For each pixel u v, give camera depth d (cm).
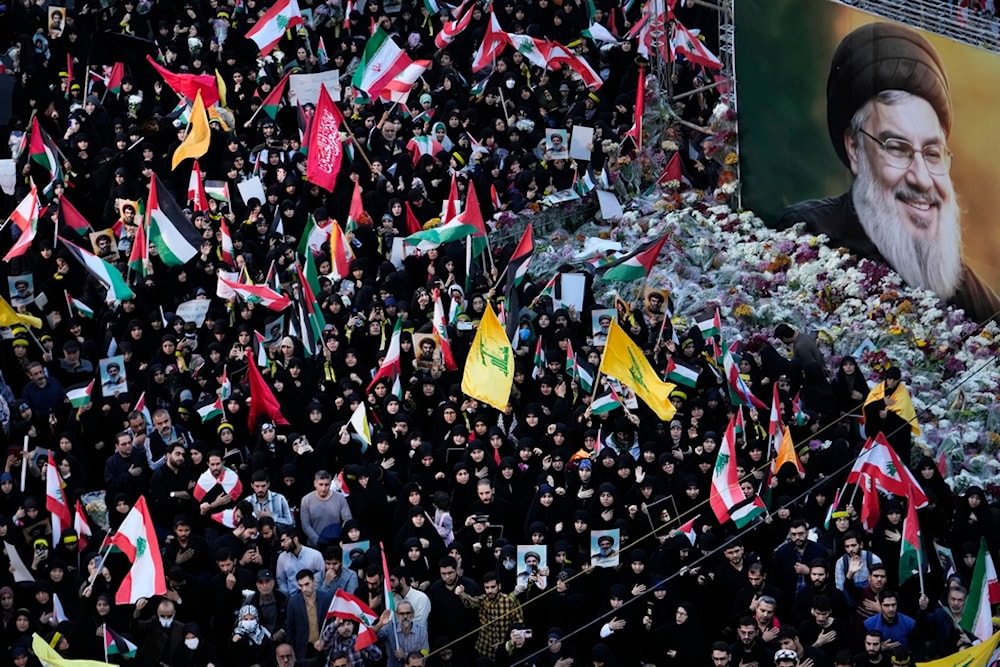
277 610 7875
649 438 8975
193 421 9238
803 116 11612
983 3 11756
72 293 10288
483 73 12762
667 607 8069
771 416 9044
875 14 11288
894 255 11275
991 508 8869
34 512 8269
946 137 11100
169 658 7644
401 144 11875
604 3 13662
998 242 10888
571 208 11638
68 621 7700
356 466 8538
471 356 9038
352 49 13025
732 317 10681
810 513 8681
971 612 7956
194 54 12675
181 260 10238
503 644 7875
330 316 9962
